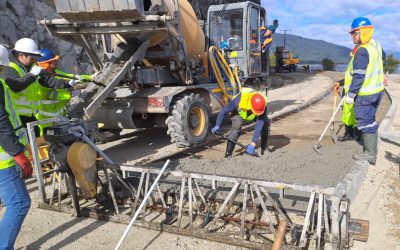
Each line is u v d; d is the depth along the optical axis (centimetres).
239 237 340
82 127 410
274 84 2342
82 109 571
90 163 375
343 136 684
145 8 620
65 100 559
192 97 672
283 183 327
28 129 414
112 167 408
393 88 1570
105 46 686
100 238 355
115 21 570
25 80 436
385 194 423
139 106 662
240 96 535
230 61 911
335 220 300
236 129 554
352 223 328
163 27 564
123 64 628
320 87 1912
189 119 667
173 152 657
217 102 784
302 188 320
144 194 405
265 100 523
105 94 579
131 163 591
